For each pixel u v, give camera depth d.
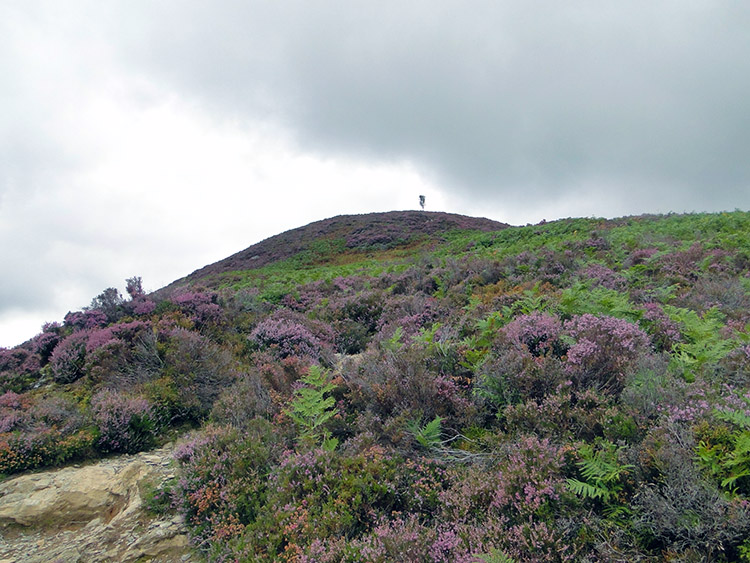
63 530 4.84
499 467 4.03
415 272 14.66
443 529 3.56
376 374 6.30
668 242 13.54
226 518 4.49
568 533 3.17
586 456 3.60
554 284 10.61
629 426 3.85
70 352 8.58
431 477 4.19
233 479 4.91
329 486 4.34
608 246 14.64
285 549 3.71
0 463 5.66
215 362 8.36
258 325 10.23
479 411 5.17
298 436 5.57
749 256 9.87
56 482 5.46
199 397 7.52
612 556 2.94
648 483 3.29
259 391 6.98
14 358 9.33
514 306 7.96
